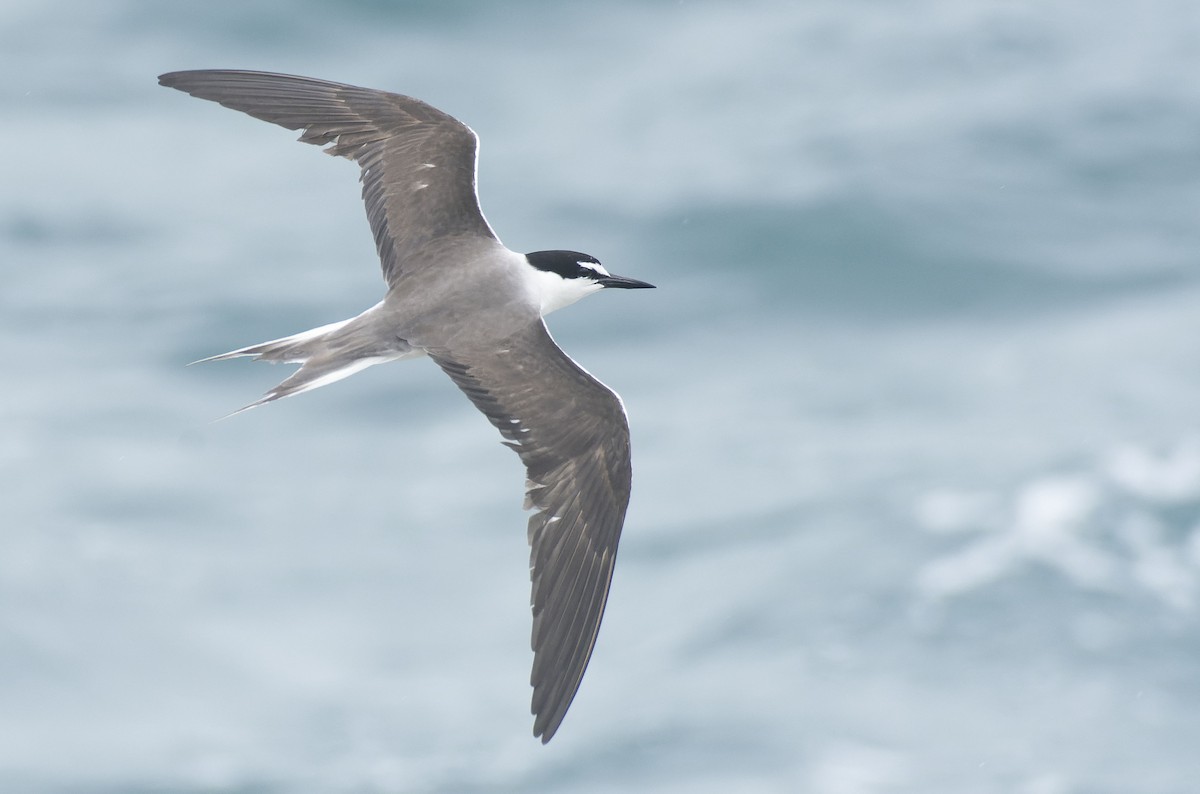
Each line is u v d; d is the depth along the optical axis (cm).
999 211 2680
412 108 1139
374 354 995
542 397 972
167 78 1145
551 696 943
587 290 1076
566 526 963
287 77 1150
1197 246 2584
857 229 2611
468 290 1030
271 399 967
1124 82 3062
